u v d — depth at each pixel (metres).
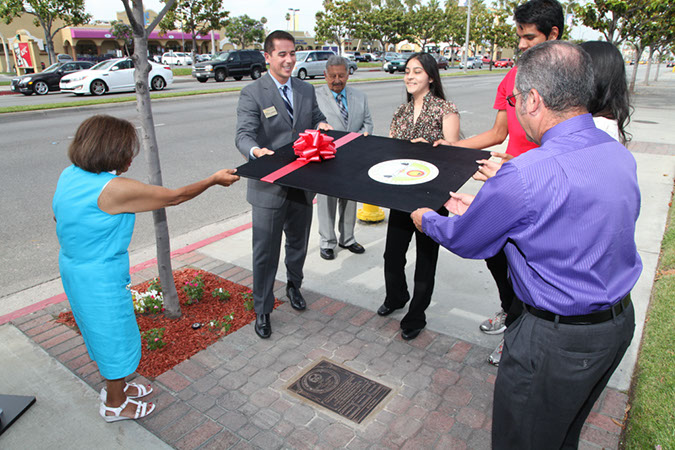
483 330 3.24
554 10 2.61
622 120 2.11
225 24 31.09
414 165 2.54
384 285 3.91
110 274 2.16
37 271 4.19
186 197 2.31
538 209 1.42
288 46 3.05
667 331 3.05
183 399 2.61
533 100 1.52
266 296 3.17
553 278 1.48
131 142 2.13
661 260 4.10
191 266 4.20
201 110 13.82
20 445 2.30
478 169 2.38
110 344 2.24
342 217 4.43
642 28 16.64
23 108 12.70
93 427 2.42
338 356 2.98
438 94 3.29
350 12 46.62
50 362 2.91
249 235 4.96
